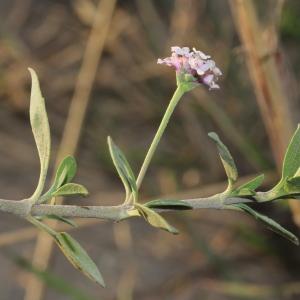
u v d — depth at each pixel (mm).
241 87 592
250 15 347
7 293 542
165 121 209
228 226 564
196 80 209
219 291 544
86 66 552
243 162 589
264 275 570
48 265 493
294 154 209
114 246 587
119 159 208
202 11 616
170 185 587
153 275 576
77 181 611
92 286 562
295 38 540
